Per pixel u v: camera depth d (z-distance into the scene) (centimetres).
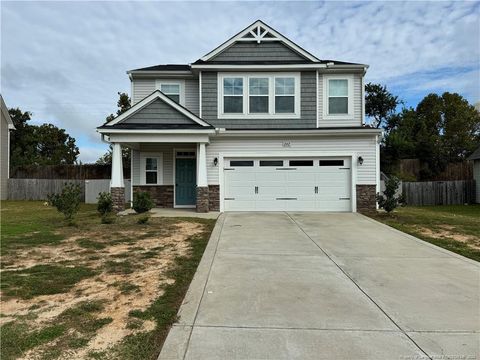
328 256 741
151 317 435
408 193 2162
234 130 1390
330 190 1429
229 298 503
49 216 1297
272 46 1603
